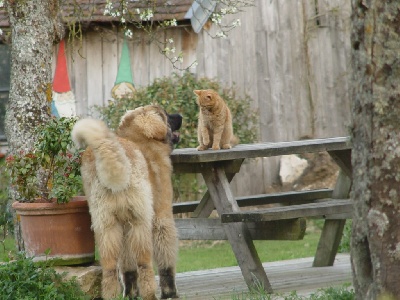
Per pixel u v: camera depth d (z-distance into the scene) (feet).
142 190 27.48
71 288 27.78
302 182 63.05
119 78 60.23
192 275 39.14
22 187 29.73
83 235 29.35
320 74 65.21
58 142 28.94
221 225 33.78
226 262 47.83
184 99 55.31
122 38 60.18
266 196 40.63
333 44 65.41
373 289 19.63
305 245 55.01
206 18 55.98
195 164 34.40
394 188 19.29
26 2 33.99
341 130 65.57
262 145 35.76
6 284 26.76
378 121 19.27
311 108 64.95
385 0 18.94
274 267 41.22
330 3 65.21
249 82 62.95
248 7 62.80
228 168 34.35
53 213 28.66
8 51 61.31
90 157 27.63
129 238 27.73
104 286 27.09
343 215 38.70
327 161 63.57
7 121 34.35
